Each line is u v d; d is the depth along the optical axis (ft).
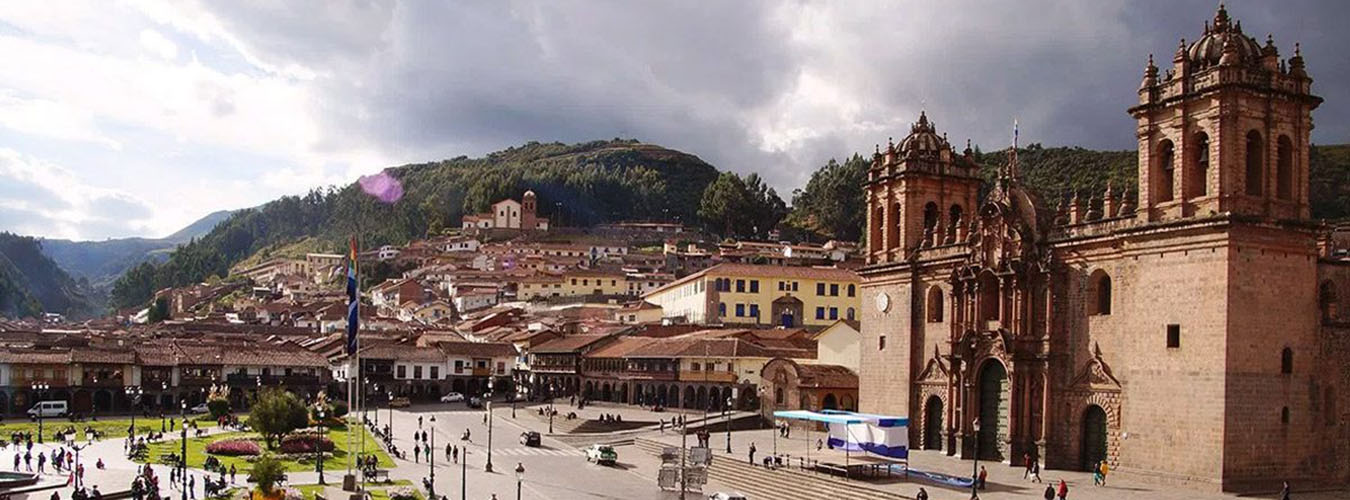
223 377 541.34
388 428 402.72
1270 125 240.94
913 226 341.62
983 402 304.71
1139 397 256.32
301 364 563.07
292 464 332.19
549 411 448.65
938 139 350.64
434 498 269.44
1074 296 278.87
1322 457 246.68
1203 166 247.70
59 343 546.67
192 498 260.01
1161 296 251.19
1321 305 253.65
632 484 304.09
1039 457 282.77
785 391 412.98
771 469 288.92
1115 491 240.53
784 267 640.99
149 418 479.82
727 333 512.63
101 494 259.80
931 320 328.90
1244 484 235.40
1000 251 294.87
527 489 293.64
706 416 411.95
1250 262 237.86
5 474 278.87
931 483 261.24
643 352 522.88
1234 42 240.12
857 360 420.77
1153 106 254.88
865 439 286.05
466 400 594.24
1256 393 237.45
